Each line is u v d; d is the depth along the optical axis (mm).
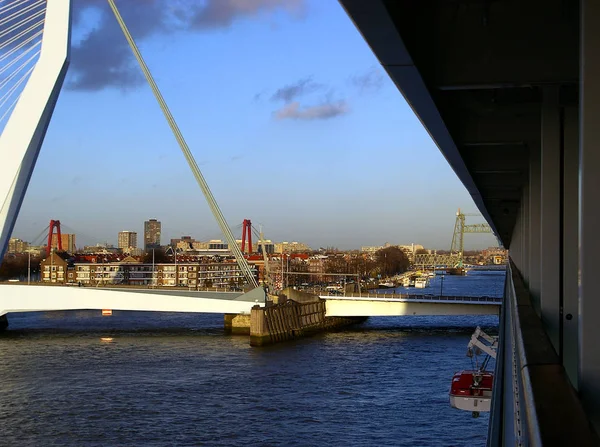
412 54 4965
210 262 184000
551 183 7691
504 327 13539
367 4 3506
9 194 61969
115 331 82438
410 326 89625
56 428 36500
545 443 2455
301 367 54812
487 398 36500
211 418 38344
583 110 3580
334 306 88375
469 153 11758
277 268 186125
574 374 8141
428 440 33688
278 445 33312
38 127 61875
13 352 63750
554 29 5348
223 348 67562
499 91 8125
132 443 33875
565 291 8000
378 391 44844
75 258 178625
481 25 5453
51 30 61344
